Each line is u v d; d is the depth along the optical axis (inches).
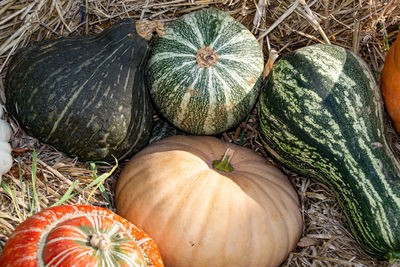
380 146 40.2
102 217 35.6
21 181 40.2
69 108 40.3
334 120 39.7
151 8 45.4
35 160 39.8
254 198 39.9
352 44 46.6
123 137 41.8
